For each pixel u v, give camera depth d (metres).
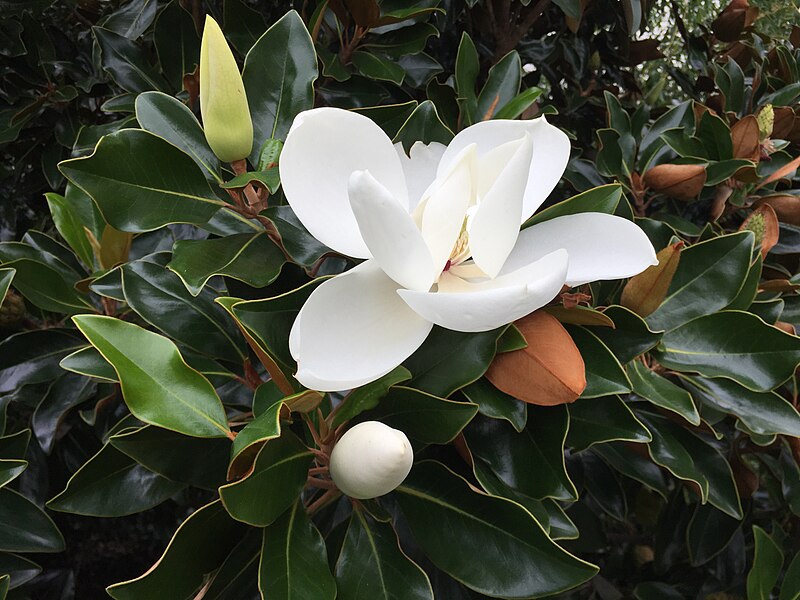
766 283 0.68
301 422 0.50
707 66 1.13
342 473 0.41
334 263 0.62
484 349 0.47
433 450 0.53
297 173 0.43
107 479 0.50
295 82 0.56
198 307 0.55
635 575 1.15
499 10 1.09
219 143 0.48
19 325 0.81
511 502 0.45
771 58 1.11
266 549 0.42
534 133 0.48
